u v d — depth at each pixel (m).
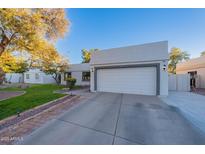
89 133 4.02
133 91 11.48
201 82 17.19
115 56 12.41
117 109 6.67
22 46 8.05
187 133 3.95
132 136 3.79
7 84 23.17
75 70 22.75
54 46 11.62
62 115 5.87
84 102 8.41
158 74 10.30
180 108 6.77
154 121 4.96
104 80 13.09
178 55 31.64
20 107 7.07
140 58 11.12
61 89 15.76
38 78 28.55
